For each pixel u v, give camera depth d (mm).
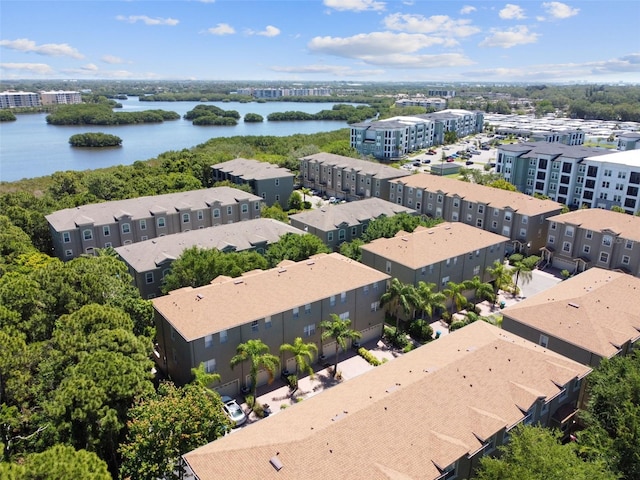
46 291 40312
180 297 43156
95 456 22656
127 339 34656
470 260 61156
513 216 76312
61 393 29156
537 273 71438
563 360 35125
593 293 44000
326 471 24438
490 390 31469
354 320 49531
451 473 27812
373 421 27547
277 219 83938
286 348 41500
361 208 79312
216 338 39562
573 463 24781
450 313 55438
